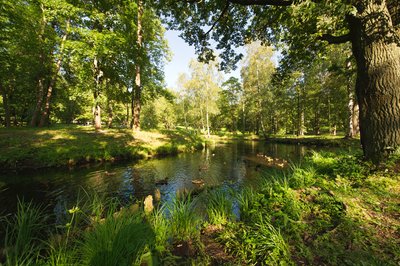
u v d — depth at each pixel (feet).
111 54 47.98
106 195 22.58
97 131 57.31
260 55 102.37
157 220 10.40
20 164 31.09
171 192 23.44
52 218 16.19
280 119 138.62
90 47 44.57
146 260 7.70
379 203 10.40
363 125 16.03
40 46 51.03
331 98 89.56
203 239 9.68
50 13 44.80
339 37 18.06
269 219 9.71
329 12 12.39
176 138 69.10
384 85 14.46
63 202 20.06
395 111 14.12
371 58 14.98
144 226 9.48
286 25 26.13
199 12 27.14
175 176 31.53
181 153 55.36
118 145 44.86
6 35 44.47
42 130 50.11
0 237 12.80
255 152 58.85
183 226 10.50
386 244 7.48
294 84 102.47
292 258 7.29
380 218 9.18
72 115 114.83
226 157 50.08
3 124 94.79
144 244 8.33
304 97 102.12
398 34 14.79
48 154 34.12
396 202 10.27
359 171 14.42
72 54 45.06
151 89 77.10
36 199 20.72
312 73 87.04
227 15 27.58
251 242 8.36
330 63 69.51
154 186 26.18
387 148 14.19
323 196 11.54
